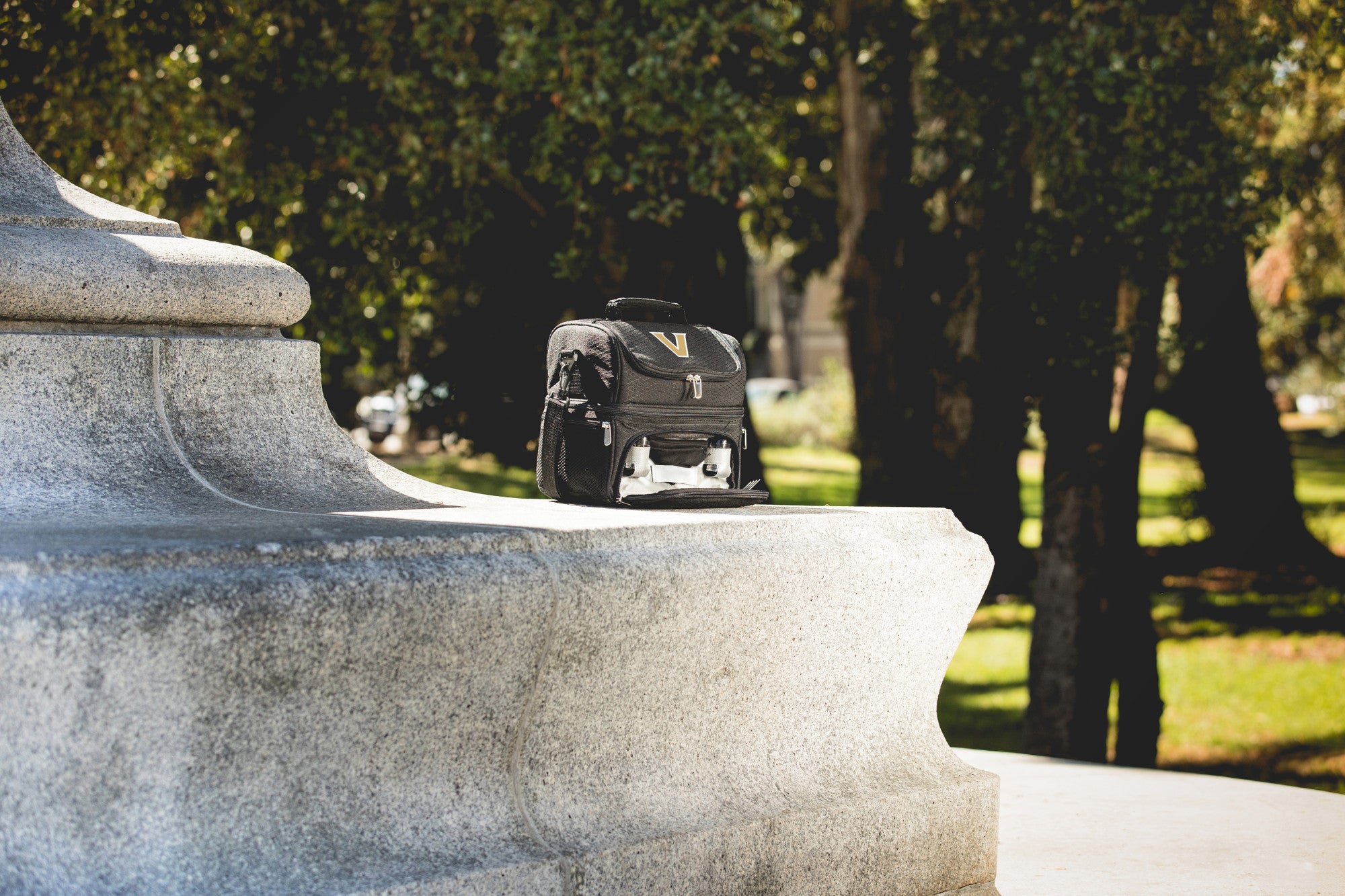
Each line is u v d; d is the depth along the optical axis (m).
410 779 2.65
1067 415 7.35
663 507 3.60
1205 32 6.55
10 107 6.52
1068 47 6.49
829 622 3.33
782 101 9.75
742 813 3.08
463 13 6.71
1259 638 12.82
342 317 7.88
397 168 7.05
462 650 2.65
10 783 2.21
